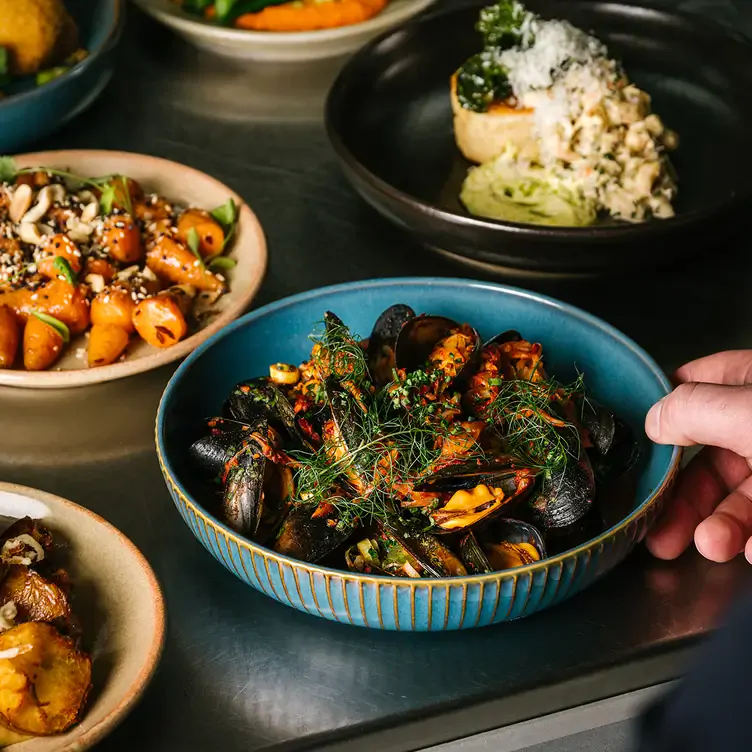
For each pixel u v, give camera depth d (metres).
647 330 1.06
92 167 1.17
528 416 0.89
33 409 1.00
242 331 0.96
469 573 0.84
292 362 0.97
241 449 0.87
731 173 1.20
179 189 1.16
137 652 0.82
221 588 0.88
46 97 1.19
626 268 1.07
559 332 0.98
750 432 0.84
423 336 0.94
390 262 1.12
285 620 0.86
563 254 1.05
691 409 0.86
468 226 1.05
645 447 0.92
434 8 1.43
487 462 0.87
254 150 1.26
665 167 1.19
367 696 0.83
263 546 0.85
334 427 0.88
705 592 0.87
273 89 1.35
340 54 1.36
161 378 1.02
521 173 1.18
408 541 0.84
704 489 0.90
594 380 0.96
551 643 0.85
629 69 1.30
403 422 0.88
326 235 1.15
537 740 0.85
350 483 0.86
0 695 0.78
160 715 0.82
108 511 0.93
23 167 1.15
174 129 1.28
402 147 1.25
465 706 0.83
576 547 0.82
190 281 1.07
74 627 0.83
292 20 1.35
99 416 0.99
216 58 1.40
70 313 1.03
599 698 0.84
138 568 0.85
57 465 0.96
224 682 0.83
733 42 1.27
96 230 1.09
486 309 0.99
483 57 1.21
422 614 0.81
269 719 0.82
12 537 0.86
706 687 0.66
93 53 1.23
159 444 0.88
